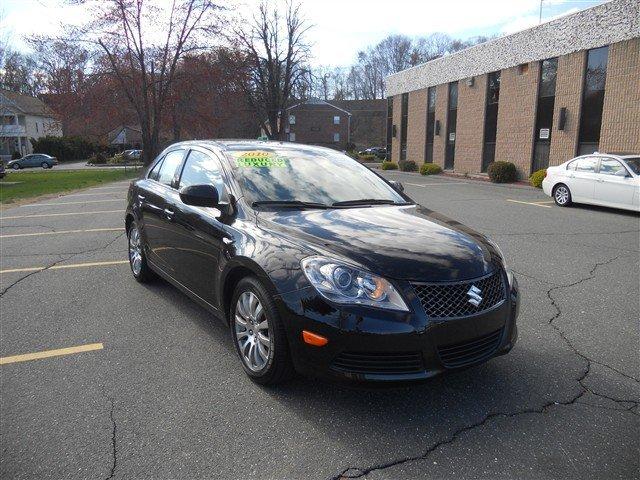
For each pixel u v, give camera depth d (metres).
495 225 10.17
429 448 2.71
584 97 19.78
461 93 28.28
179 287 4.61
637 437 2.81
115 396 3.25
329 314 2.86
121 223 10.50
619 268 6.62
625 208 11.62
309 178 4.27
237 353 3.60
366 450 2.69
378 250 3.06
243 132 54.66
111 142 76.62
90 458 2.63
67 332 4.32
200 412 3.05
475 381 3.46
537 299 5.31
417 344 2.82
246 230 3.54
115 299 5.21
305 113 74.06
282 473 2.52
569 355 3.90
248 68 43.22
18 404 3.15
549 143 21.81
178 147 5.29
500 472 2.52
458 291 2.97
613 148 18.53
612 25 18.14
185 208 4.39
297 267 3.04
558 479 2.47
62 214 12.23
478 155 27.02
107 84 36.28
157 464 2.58
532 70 22.45
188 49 35.69
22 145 68.56
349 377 2.83
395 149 38.16
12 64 46.50
